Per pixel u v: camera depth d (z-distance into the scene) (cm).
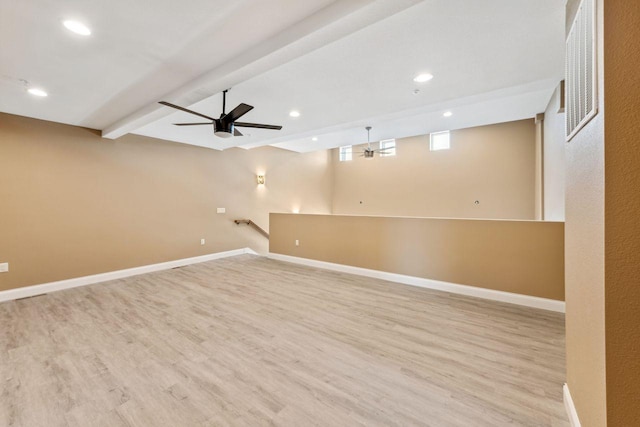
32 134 387
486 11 188
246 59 226
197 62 242
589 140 126
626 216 103
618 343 104
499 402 173
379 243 462
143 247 505
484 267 363
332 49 233
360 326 282
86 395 182
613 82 105
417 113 400
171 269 529
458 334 263
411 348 238
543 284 325
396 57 247
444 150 748
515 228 341
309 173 909
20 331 274
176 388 188
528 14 191
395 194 840
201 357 226
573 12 152
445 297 367
